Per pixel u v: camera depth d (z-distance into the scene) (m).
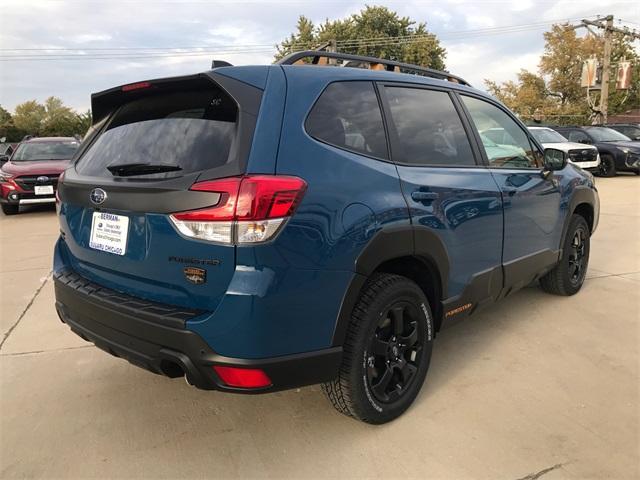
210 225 2.06
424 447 2.51
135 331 2.27
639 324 4.02
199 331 2.09
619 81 30.05
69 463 2.42
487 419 2.73
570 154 14.29
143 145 2.48
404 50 41.22
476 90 3.60
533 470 2.34
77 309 2.59
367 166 2.48
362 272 2.34
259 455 2.47
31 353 3.63
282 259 2.08
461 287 3.06
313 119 2.37
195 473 2.35
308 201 2.16
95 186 2.51
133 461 2.43
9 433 2.66
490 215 3.23
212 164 2.15
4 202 9.91
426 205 2.71
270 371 2.12
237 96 2.22
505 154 3.62
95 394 3.05
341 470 2.35
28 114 90.00
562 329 3.95
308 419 2.77
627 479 2.27
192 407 2.90
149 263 2.28
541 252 3.97
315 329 2.22
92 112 2.95
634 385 3.08
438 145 3.02
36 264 6.19
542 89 44.97
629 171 15.69
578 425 2.67
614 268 5.63
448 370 3.30
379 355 2.57
